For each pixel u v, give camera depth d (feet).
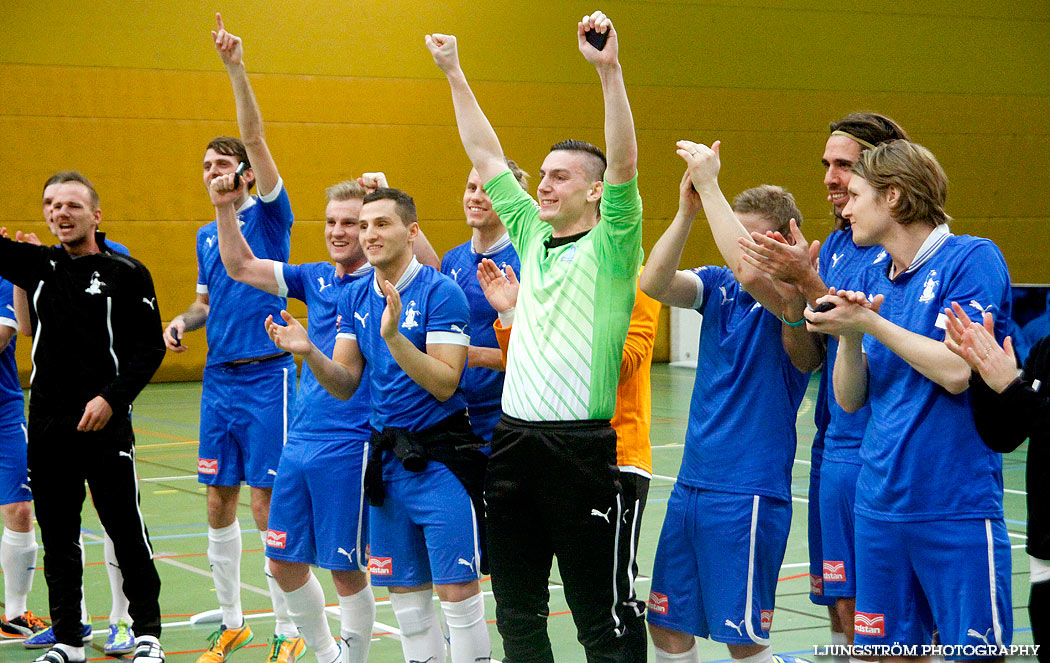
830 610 12.05
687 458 11.08
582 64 55.62
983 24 60.70
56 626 14.46
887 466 9.32
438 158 53.78
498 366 13.03
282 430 16.98
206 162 17.44
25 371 47.21
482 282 12.64
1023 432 8.81
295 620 13.93
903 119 59.72
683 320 59.36
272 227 17.04
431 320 12.20
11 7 46.03
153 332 14.55
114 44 47.91
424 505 11.97
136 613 14.51
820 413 11.80
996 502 9.17
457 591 11.87
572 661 15.29
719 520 10.69
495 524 10.41
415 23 52.85
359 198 14.16
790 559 21.03
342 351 12.92
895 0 59.31
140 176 48.70
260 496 17.06
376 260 12.25
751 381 10.76
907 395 9.30
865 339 9.75
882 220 9.60
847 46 58.90
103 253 14.58
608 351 10.16
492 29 53.83
